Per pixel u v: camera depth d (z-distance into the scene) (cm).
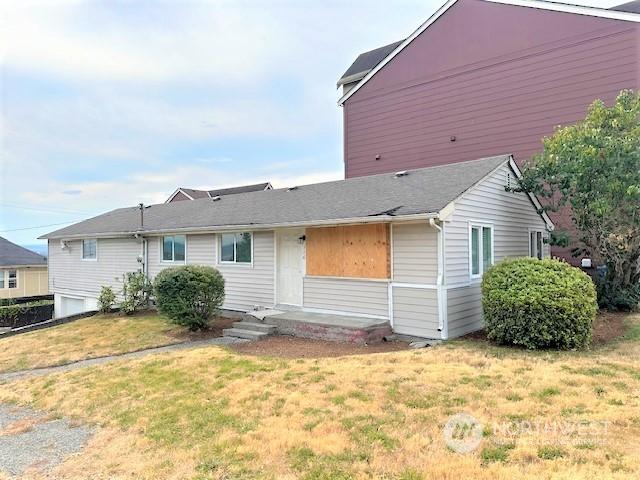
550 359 686
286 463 407
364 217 930
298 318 1022
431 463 381
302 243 1159
